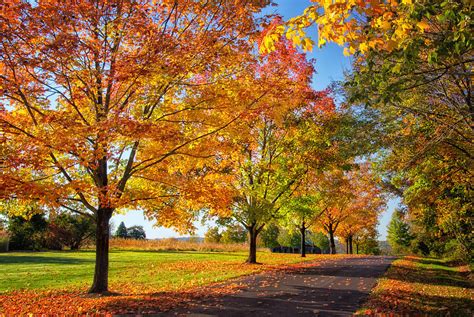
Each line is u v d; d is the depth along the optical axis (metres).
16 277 14.30
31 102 9.88
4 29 7.71
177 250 37.47
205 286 12.40
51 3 8.34
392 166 12.78
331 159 19.06
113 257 24.69
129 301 9.49
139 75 8.95
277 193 21.02
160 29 9.93
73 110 10.87
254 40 8.87
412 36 5.48
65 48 8.29
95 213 11.30
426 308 8.98
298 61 16.41
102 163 10.98
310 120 19.09
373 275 15.62
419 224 29.64
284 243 61.09
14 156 7.79
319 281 13.53
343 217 41.00
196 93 10.76
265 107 10.75
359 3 4.21
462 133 10.45
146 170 11.78
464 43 5.04
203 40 9.67
